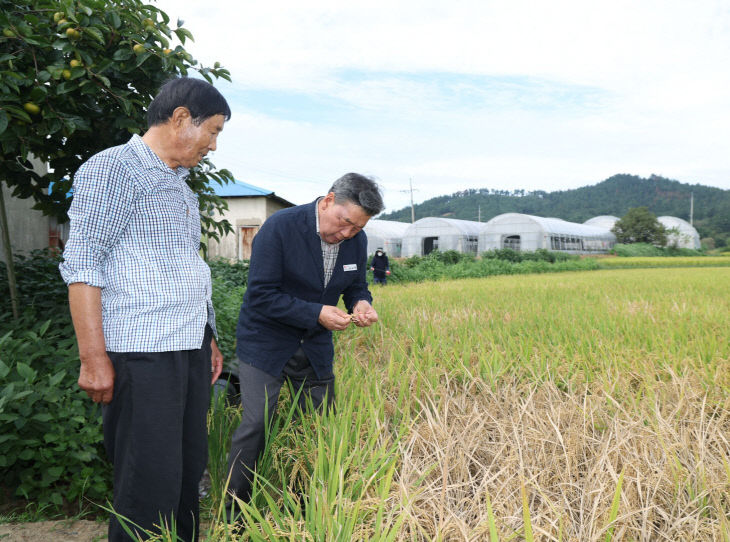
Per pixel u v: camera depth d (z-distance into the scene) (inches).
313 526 72.1
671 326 212.1
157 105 78.4
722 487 83.5
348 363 150.3
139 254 76.4
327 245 106.2
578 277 746.2
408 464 89.0
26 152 129.9
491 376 138.7
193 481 88.4
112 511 80.3
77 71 120.2
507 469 88.0
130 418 76.5
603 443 97.4
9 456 108.3
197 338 81.6
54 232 304.2
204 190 175.8
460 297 377.1
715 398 125.3
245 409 100.9
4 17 114.1
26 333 129.6
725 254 2493.8
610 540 72.2
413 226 1633.9
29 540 98.6
